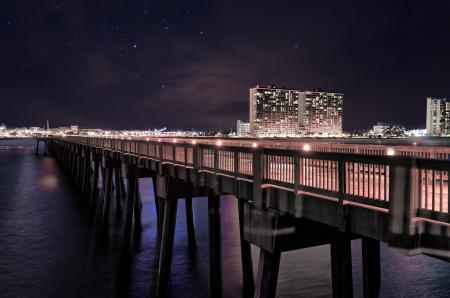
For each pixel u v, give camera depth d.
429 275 17.41
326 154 7.65
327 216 7.66
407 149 12.95
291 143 17.86
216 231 14.87
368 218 6.87
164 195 15.44
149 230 25.59
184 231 24.89
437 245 5.87
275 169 9.01
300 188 8.27
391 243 6.36
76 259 20.14
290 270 17.97
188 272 18.05
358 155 7.00
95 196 32.97
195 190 15.17
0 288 16.59
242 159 10.50
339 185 7.39
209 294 15.75
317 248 21.06
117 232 25.39
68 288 16.61
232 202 36.34
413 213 6.10
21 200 37.19
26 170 67.19
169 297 15.55
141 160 18.84
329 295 15.42
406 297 15.27
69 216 30.17
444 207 8.13
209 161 12.59
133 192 21.47
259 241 9.06
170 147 15.18
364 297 12.50
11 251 21.41
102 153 29.12
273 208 8.95
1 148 171.25
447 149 11.66
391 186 6.37
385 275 17.45
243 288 16.19
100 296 15.85
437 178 11.52
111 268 18.84
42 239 23.73
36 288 16.59
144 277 17.77
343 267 8.98
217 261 14.88
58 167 73.19
